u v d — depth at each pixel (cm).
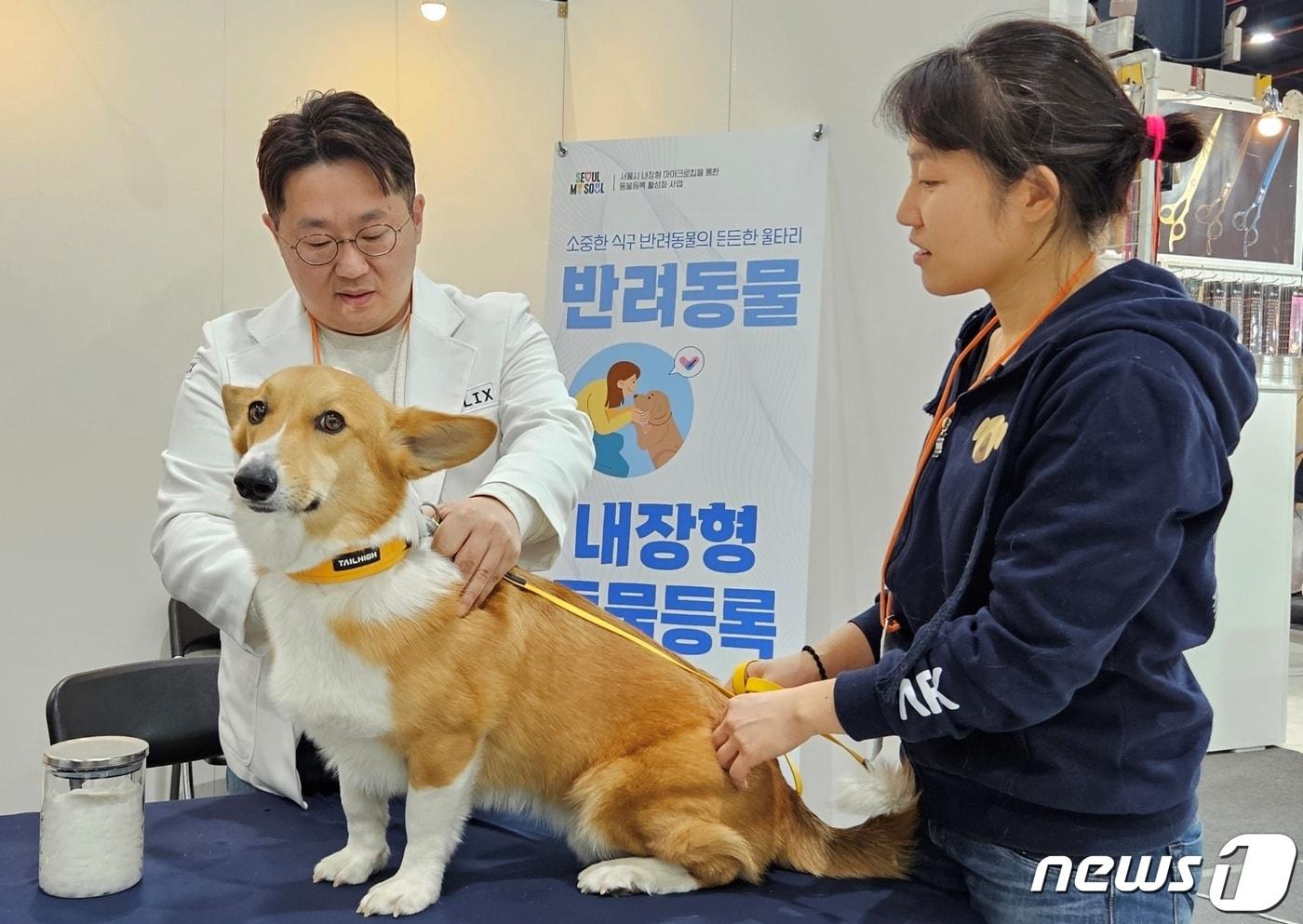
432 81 397
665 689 151
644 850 146
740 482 301
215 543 171
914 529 145
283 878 143
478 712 138
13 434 353
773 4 312
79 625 363
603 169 322
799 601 293
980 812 134
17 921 128
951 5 249
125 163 360
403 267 184
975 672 117
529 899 138
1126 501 110
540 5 410
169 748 220
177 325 371
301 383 136
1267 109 447
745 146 305
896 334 270
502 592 148
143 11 359
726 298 305
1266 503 449
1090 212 126
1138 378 113
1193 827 130
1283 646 457
